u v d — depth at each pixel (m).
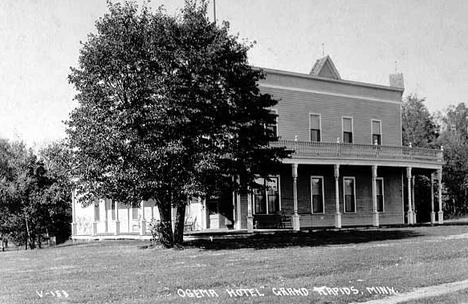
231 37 23.36
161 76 21.39
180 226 23.61
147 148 21.00
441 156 39.94
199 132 21.83
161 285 12.39
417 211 50.25
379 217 38.75
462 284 12.05
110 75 21.94
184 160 21.64
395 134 40.41
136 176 21.11
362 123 38.44
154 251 22.19
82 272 15.93
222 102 21.94
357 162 34.16
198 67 21.48
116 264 17.83
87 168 21.72
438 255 17.00
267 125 24.36
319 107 36.16
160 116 20.81
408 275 13.14
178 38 22.00
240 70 22.83
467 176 62.59
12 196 37.19
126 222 36.06
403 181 41.44
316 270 14.16
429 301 10.19
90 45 22.20
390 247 19.83
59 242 41.47
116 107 21.95
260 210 32.72
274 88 34.03
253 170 23.58
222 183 22.55
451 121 81.12
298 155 31.50
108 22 22.19
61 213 39.50
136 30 21.91
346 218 36.62
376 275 13.18
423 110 69.62
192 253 20.39
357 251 18.69
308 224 34.59
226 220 31.92
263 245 22.80
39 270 17.34
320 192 35.59
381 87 39.78
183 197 22.12
